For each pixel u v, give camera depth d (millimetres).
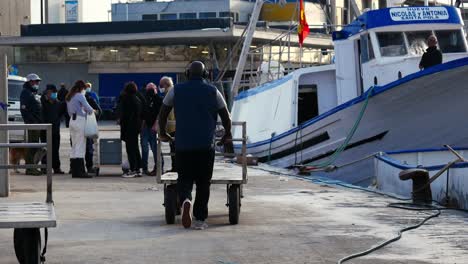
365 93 18859
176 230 10711
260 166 21797
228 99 41062
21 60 59094
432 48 18766
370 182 19812
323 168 19812
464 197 13055
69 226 11023
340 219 11773
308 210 12797
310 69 22312
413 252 9156
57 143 19297
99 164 19594
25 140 18906
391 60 20156
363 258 8789
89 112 18312
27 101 18625
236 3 60719
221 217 11945
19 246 8125
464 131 19109
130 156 18406
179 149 10453
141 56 57406
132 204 13430
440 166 14172
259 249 9344
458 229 10859
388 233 10453
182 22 53719
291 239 10008
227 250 9281
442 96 18391
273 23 50969
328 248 9398
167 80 18422
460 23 20641
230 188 11242
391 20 20453
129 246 9523
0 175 14203
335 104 22734
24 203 8344
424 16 20656
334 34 22156
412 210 12797
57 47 58719
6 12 64375
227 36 51438
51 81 59062
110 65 58062
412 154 17797
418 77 17781
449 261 8625
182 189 10664
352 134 19609
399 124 19125
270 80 27141
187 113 10422
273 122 22969
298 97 23297
